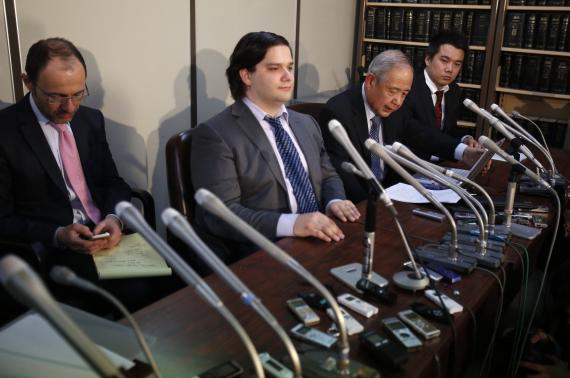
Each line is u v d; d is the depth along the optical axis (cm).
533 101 379
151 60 248
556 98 366
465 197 136
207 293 69
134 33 237
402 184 200
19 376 79
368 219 114
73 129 181
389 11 397
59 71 158
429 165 143
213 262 72
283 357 87
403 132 266
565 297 161
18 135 166
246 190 170
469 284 121
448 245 140
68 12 210
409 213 170
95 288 65
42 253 151
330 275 122
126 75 238
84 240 156
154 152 261
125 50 235
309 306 106
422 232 153
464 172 230
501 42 359
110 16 225
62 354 84
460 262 128
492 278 125
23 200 169
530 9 346
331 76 402
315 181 184
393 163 125
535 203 187
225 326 99
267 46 166
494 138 373
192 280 70
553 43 345
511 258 138
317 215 149
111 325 96
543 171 203
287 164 176
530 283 196
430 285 118
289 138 179
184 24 261
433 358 92
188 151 171
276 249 78
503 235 149
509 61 365
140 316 101
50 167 170
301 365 85
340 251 137
